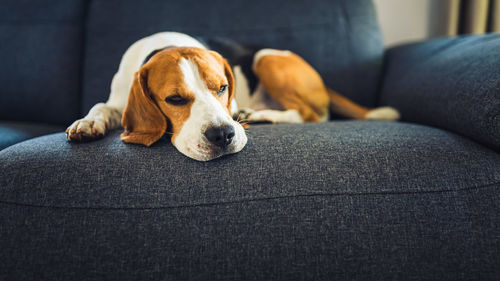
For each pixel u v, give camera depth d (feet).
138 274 2.96
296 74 6.08
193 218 3.05
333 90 6.81
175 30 6.71
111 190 3.12
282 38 6.86
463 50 4.61
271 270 3.00
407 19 8.47
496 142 3.36
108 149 3.56
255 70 6.50
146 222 3.03
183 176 3.24
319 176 3.22
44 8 6.76
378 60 6.82
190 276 2.97
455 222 3.03
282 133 3.85
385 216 3.05
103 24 6.71
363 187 3.15
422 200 3.09
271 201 3.10
